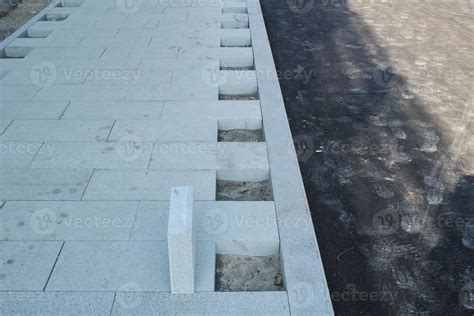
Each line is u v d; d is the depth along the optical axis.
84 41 6.10
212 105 4.64
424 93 5.29
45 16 7.07
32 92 4.81
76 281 2.75
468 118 4.80
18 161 3.75
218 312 2.59
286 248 2.98
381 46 6.59
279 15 7.77
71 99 4.69
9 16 7.43
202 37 6.24
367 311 2.77
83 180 3.56
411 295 2.88
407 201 3.65
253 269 3.03
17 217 3.20
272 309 2.61
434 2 8.66
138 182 3.55
